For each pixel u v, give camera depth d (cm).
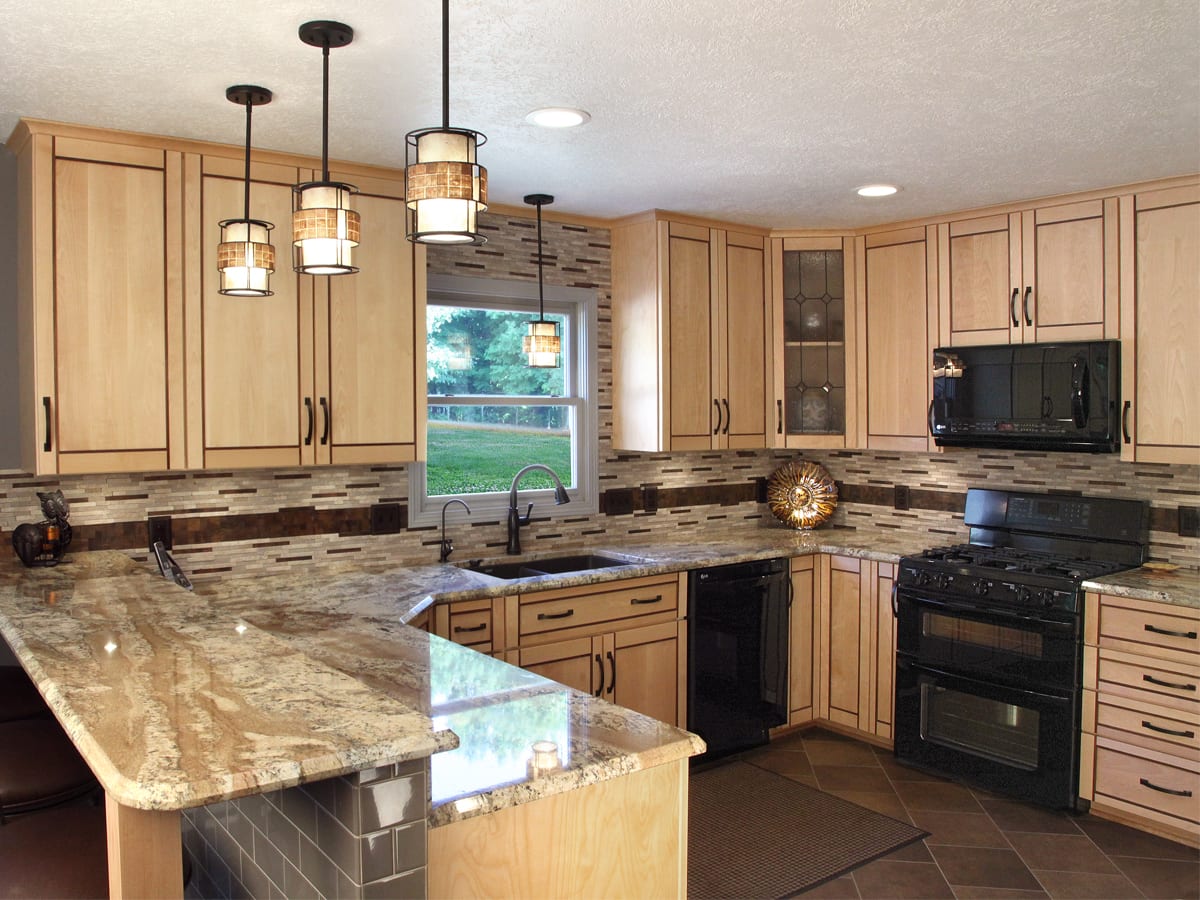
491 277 395
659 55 227
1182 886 296
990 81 246
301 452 316
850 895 292
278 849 159
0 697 263
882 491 477
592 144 303
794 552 426
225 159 300
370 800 129
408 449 339
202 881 206
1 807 208
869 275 439
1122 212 358
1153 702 322
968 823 343
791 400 449
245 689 157
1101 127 287
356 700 151
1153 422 350
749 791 373
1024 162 326
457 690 205
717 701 400
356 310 327
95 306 280
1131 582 337
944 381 404
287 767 120
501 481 411
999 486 429
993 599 362
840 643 433
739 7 200
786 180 351
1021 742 357
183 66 231
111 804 128
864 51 226
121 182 284
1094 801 340
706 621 395
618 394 431
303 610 285
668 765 177
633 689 372
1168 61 233
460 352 398
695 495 471
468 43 218
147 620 212
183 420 294
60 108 262
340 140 296
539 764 160
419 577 343
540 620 341
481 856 153
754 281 441
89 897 160
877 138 298
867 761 404
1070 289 372
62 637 195
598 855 168
